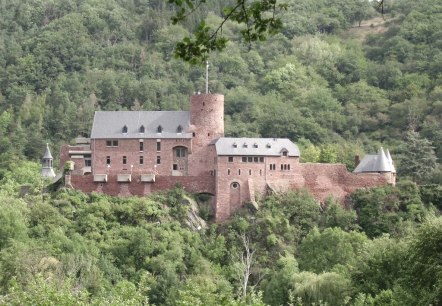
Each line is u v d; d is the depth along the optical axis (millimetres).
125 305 189250
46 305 180625
